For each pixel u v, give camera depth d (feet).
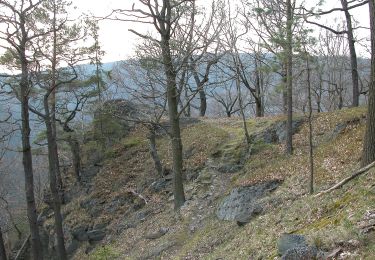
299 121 79.00
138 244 64.85
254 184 56.80
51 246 92.79
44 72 68.08
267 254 31.50
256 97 113.09
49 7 64.64
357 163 45.93
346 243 23.43
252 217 48.93
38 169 147.43
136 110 107.45
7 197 156.56
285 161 62.39
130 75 100.63
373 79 38.17
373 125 38.34
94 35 71.05
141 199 81.71
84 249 81.05
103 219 83.56
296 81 52.49
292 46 41.50
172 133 67.51
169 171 85.35
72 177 106.73
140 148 101.35
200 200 67.36
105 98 109.29
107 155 103.04
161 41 62.69
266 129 83.51
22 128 56.90
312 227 31.17
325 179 46.14
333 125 68.18
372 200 28.81
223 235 49.60
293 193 47.34
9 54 63.67
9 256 106.11
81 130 104.68
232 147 82.12
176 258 50.44
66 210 95.71
